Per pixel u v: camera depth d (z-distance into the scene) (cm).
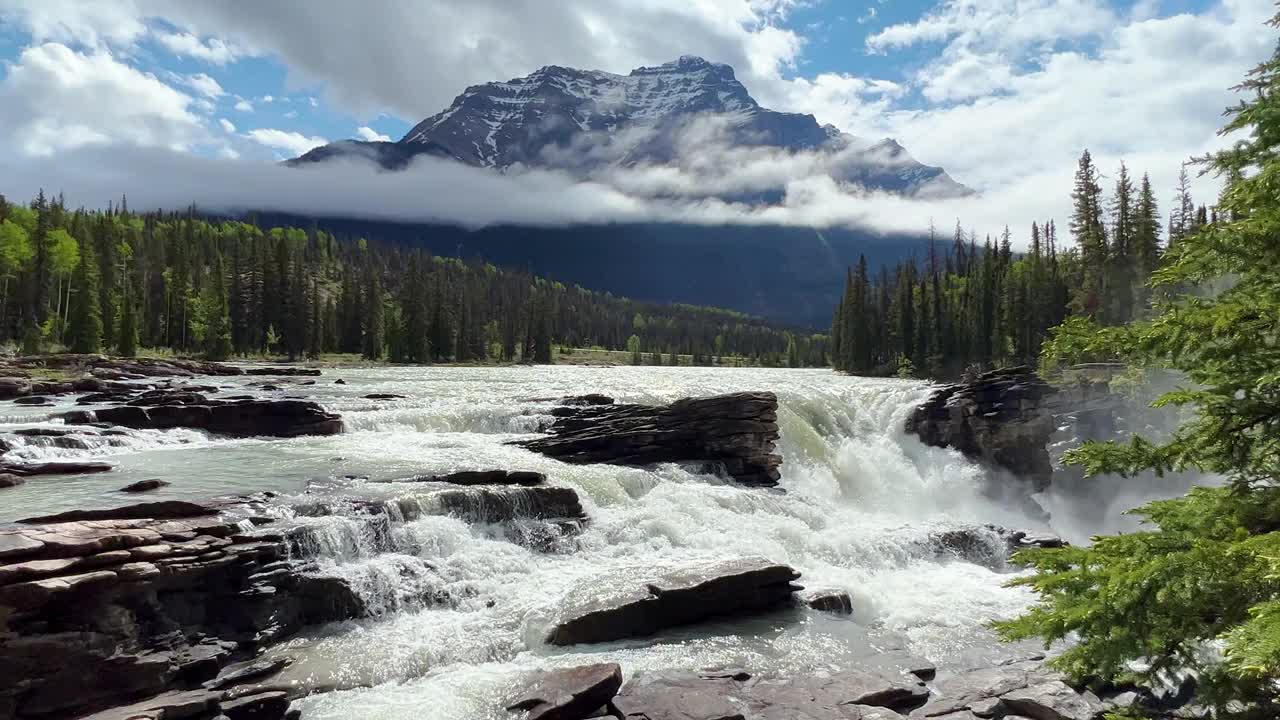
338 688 1416
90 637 1286
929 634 1828
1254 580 717
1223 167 858
